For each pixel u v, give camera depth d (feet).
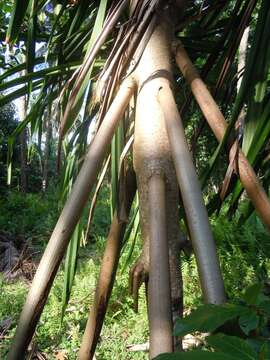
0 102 3.79
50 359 8.20
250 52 2.91
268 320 1.61
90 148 2.44
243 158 2.46
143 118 2.53
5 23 5.89
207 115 2.52
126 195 3.11
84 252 14.15
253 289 1.69
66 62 4.04
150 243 2.11
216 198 3.62
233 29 3.72
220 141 2.45
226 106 4.28
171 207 2.39
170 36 2.88
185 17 3.76
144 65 2.75
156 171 2.37
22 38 4.32
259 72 2.87
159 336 1.80
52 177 35.04
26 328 2.12
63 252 2.23
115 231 3.09
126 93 2.67
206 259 1.91
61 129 3.02
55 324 9.11
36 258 15.02
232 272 9.87
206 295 1.83
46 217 19.26
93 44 2.84
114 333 8.84
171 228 2.40
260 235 12.21
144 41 2.80
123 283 10.14
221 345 1.40
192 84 2.65
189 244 2.47
